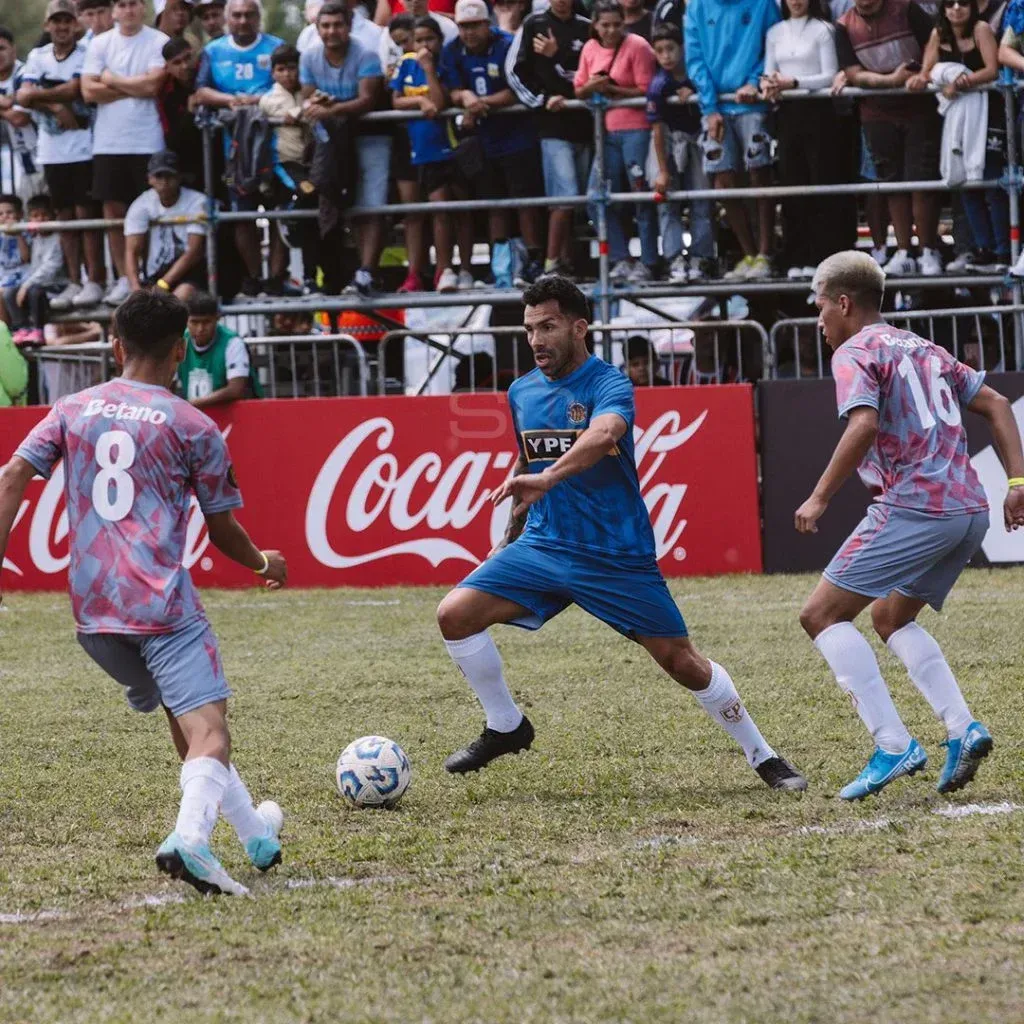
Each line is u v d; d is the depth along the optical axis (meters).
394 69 40.16
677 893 13.84
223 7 44.25
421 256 41.81
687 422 39.09
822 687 24.69
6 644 32.09
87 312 43.03
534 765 20.03
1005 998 10.95
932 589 17.62
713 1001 11.09
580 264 46.25
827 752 20.11
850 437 16.64
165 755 21.41
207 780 13.88
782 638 29.58
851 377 16.89
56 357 43.34
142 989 11.76
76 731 23.28
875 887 13.73
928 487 17.11
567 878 14.52
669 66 38.75
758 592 35.84
